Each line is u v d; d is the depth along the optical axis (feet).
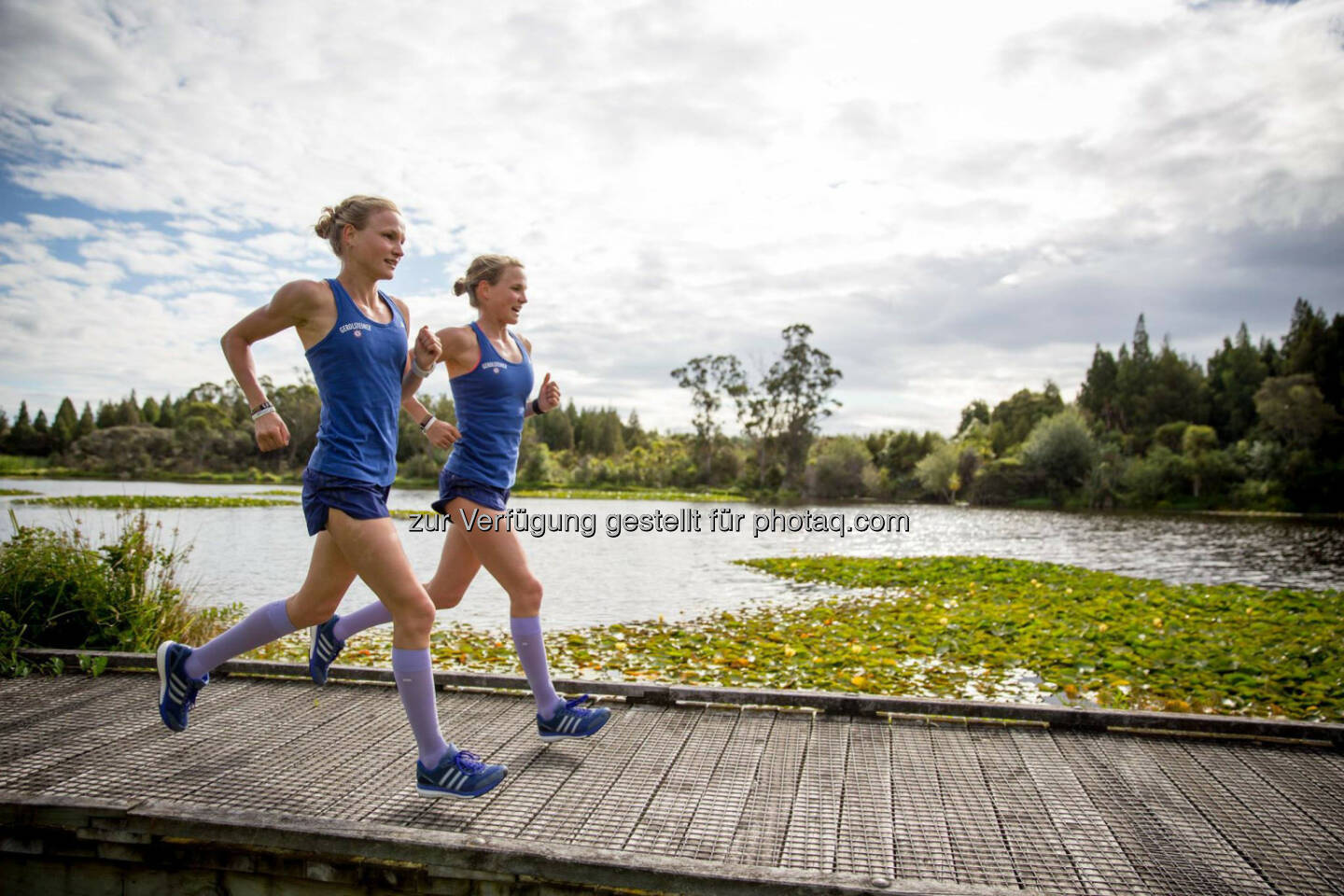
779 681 18.08
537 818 8.26
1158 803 8.80
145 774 9.22
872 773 9.54
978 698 16.98
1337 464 135.03
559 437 286.87
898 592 35.12
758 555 51.08
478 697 12.35
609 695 12.25
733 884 6.84
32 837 8.13
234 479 199.62
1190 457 154.51
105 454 215.51
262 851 7.72
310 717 11.34
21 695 12.26
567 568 43.39
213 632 19.76
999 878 7.25
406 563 8.79
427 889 7.42
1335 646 20.48
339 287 8.78
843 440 181.27
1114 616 26.66
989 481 158.51
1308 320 183.21
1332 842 7.97
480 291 10.64
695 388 197.47
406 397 9.73
